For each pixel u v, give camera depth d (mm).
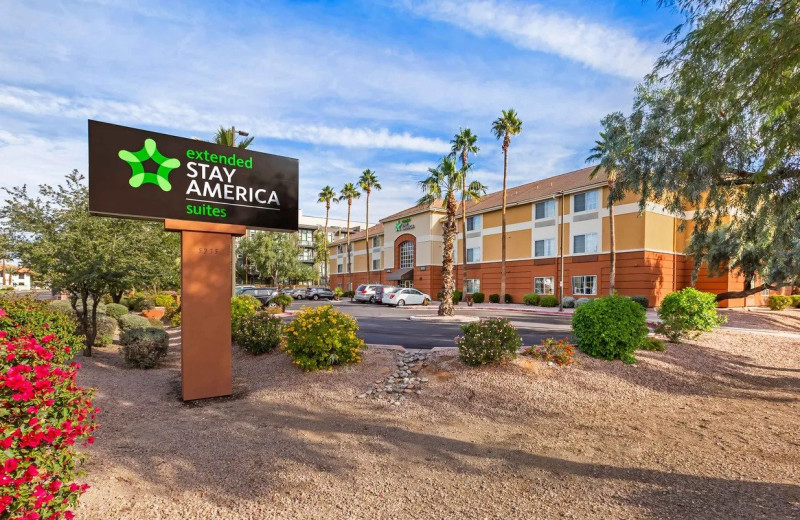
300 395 6816
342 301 42750
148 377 8031
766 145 6785
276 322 10047
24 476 2346
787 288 34938
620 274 27906
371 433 5273
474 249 39688
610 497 3680
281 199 7828
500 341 7660
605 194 28844
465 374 7398
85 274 9102
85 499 3475
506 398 6543
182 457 4426
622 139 11727
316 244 70812
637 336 8359
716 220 11078
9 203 9562
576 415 6031
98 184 6152
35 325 6734
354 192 56531
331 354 7988
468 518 3354
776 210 8719
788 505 3498
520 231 35094
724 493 3730
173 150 6754
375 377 7645
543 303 30391
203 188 6988
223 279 7078
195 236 6918
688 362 9141
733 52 6168
